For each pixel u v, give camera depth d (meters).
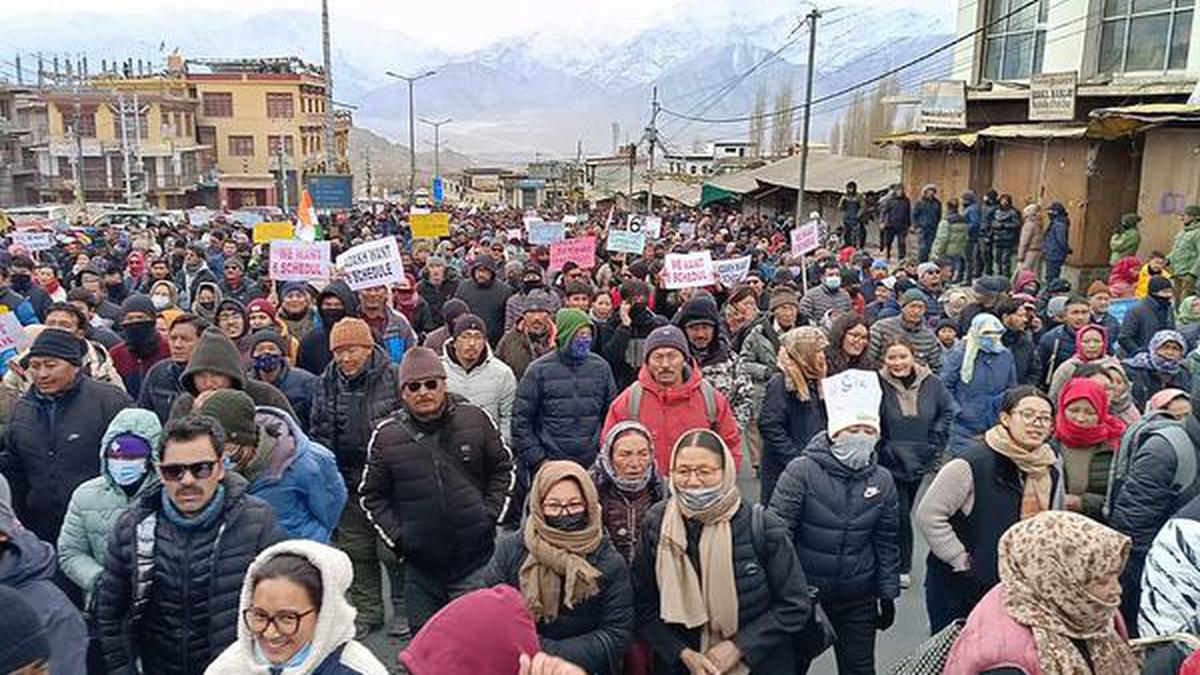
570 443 6.75
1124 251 15.77
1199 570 3.53
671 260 11.34
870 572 4.92
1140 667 3.33
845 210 27.59
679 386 6.08
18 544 3.78
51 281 12.42
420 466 5.28
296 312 9.60
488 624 2.74
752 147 83.88
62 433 5.42
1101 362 6.54
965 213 20.05
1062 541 3.09
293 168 76.88
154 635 4.12
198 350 5.51
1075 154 18.89
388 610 6.64
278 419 5.19
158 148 68.50
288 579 3.20
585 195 77.25
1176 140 16.02
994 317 8.11
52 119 66.88
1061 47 21.12
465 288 11.55
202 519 4.07
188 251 17.22
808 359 6.42
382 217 34.81
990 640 3.13
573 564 4.14
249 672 3.24
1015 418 4.74
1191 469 4.87
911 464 6.33
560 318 6.82
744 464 9.61
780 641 4.35
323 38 29.19
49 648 2.86
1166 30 18.50
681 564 4.27
